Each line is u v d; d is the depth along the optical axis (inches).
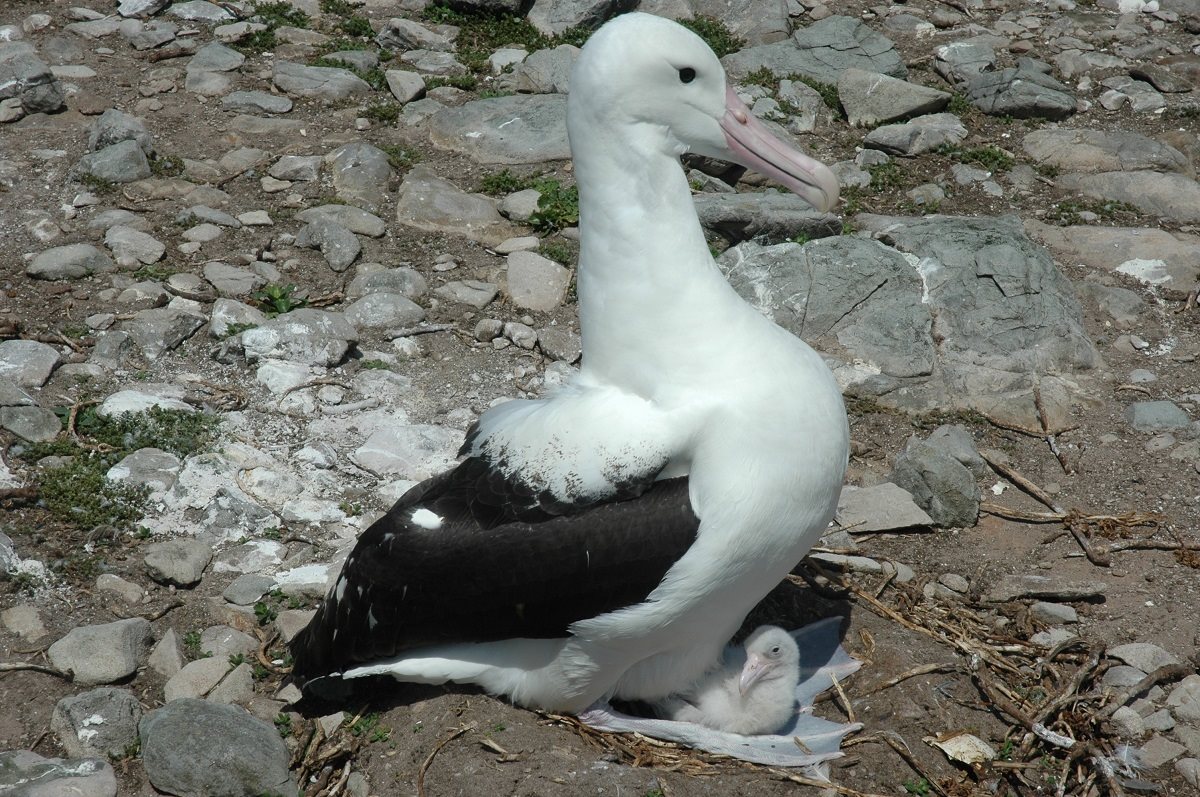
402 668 236.5
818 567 284.7
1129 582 288.8
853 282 371.9
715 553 216.5
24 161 436.1
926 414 347.3
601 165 221.8
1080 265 406.6
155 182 426.9
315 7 552.7
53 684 250.5
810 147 469.1
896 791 229.5
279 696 250.7
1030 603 282.4
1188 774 237.8
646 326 221.3
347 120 472.1
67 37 516.1
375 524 239.8
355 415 331.6
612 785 219.1
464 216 414.9
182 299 368.2
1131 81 511.8
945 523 307.7
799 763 230.5
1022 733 241.9
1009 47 534.3
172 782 225.9
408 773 225.6
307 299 373.4
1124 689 253.6
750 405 216.7
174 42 517.7
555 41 532.4
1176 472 323.3
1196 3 568.4
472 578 225.0
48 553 280.8
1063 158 462.6
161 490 299.1
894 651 258.4
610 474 218.7
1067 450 333.7
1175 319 383.9
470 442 247.0
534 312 379.2
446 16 544.1
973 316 368.2
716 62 222.2
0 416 312.8
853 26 528.7
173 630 263.1
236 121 466.6
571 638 227.9
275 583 276.5
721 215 404.2
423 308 376.2
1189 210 433.4
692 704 247.3
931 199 436.1
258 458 311.0
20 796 222.2
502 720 233.0
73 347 346.9
